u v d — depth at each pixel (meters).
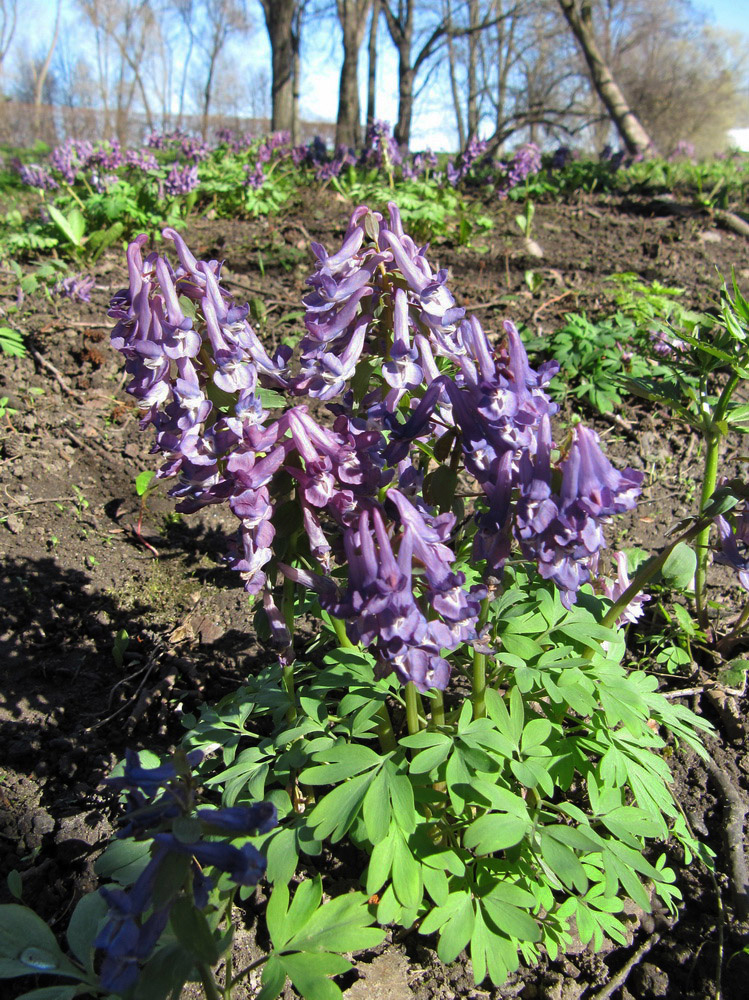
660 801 0.22
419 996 0.22
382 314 0.20
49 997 0.17
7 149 2.52
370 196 1.06
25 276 0.69
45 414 0.48
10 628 0.34
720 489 0.22
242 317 0.19
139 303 0.18
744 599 0.37
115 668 0.32
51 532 0.39
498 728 0.22
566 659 0.23
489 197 1.21
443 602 0.18
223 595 0.37
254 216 1.03
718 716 0.31
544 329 0.61
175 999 0.17
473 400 0.18
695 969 0.23
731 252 0.89
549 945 0.21
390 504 0.18
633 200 1.20
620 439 0.49
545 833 0.19
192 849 0.15
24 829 0.26
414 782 0.22
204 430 0.19
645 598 0.26
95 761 0.28
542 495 0.18
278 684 0.26
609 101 1.89
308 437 0.18
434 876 0.19
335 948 0.18
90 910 0.19
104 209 0.83
